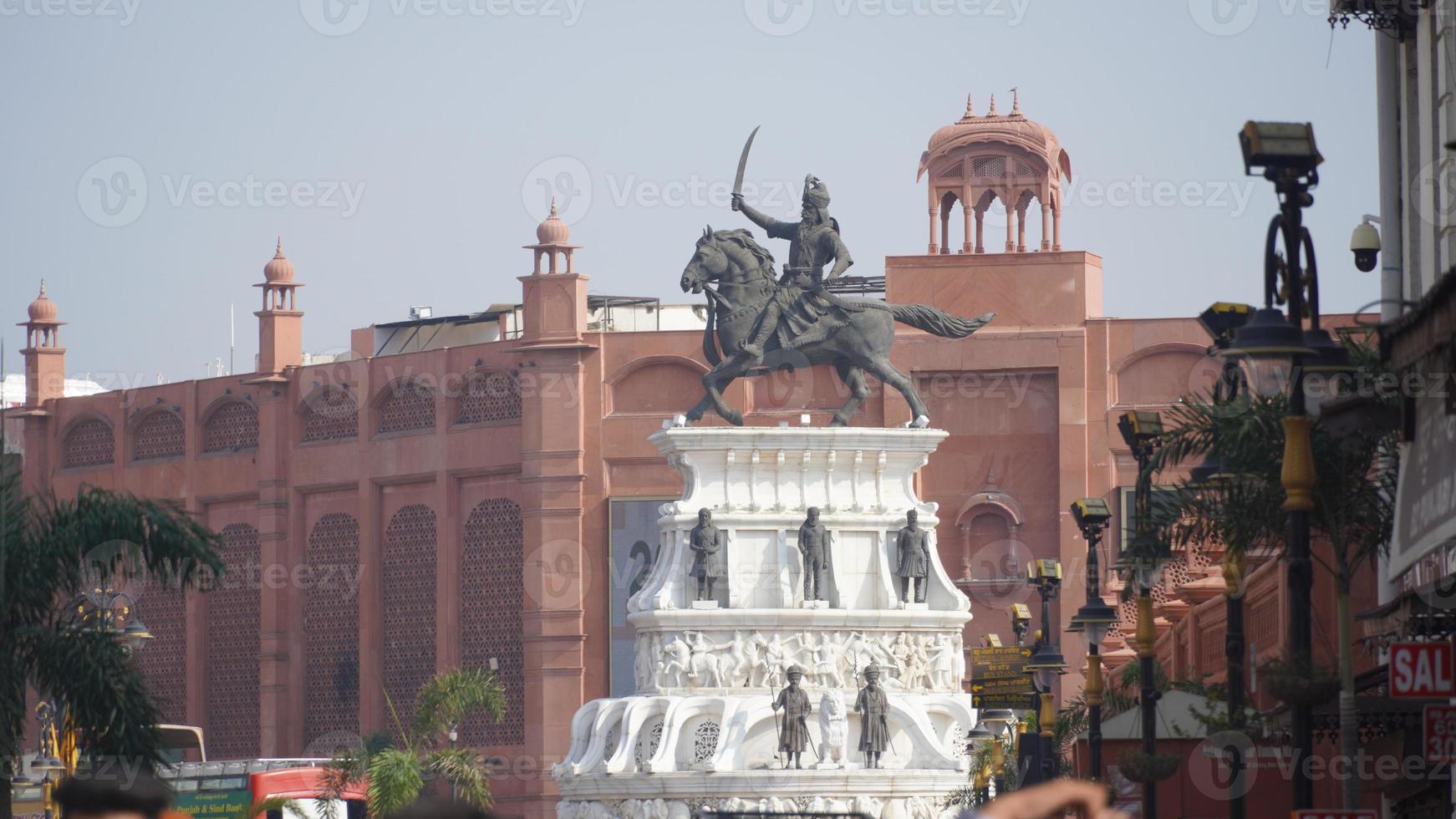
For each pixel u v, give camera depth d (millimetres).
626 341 151875
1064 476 145875
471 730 154000
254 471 166875
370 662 160125
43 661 55812
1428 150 48906
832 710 109562
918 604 113938
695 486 115250
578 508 150750
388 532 161250
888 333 117562
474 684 134250
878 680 109688
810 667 112125
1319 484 39156
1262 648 68250
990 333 147250
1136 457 48469
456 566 156625
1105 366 146125
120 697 56281
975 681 81438
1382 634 43438
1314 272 32625
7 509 56188
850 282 158875
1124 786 60812
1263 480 41125
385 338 176750
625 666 149750
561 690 150000
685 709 110125
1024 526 147125
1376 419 32938
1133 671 65938
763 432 114688
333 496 163625
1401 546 32906
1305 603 32375
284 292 167000
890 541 115000
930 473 148375
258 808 112125
